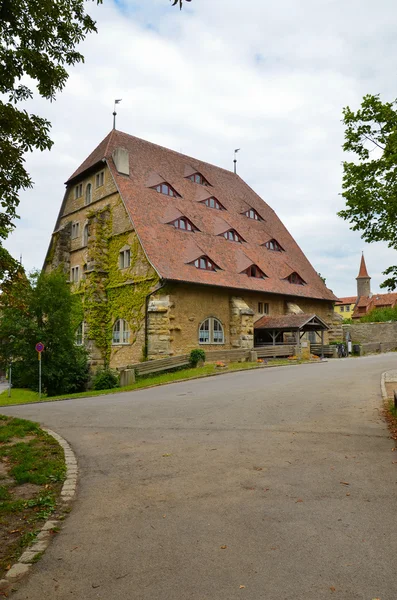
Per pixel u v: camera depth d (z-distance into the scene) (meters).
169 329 27.86
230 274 32.69
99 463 7.99
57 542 5.05
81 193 36.62
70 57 9.20
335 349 36.97
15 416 13.30
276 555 4.58
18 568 4.51
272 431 9.86
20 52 8.38
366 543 4.76
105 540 5.06
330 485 6.49
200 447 8.76
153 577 4.27
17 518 5.77
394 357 35.53
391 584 4.03
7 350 27.78
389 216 11.65
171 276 27.97
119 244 31.31
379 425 10.16
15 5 8.10
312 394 14.95
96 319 31.39
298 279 39.81
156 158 37.50
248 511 5.68
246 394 15.56
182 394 16.77
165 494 6.38
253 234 39.72
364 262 115.19
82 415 13.01
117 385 24.56
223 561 4.50
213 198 38.44
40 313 28.22
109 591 4.08
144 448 8.87
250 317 32.25
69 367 29.41
